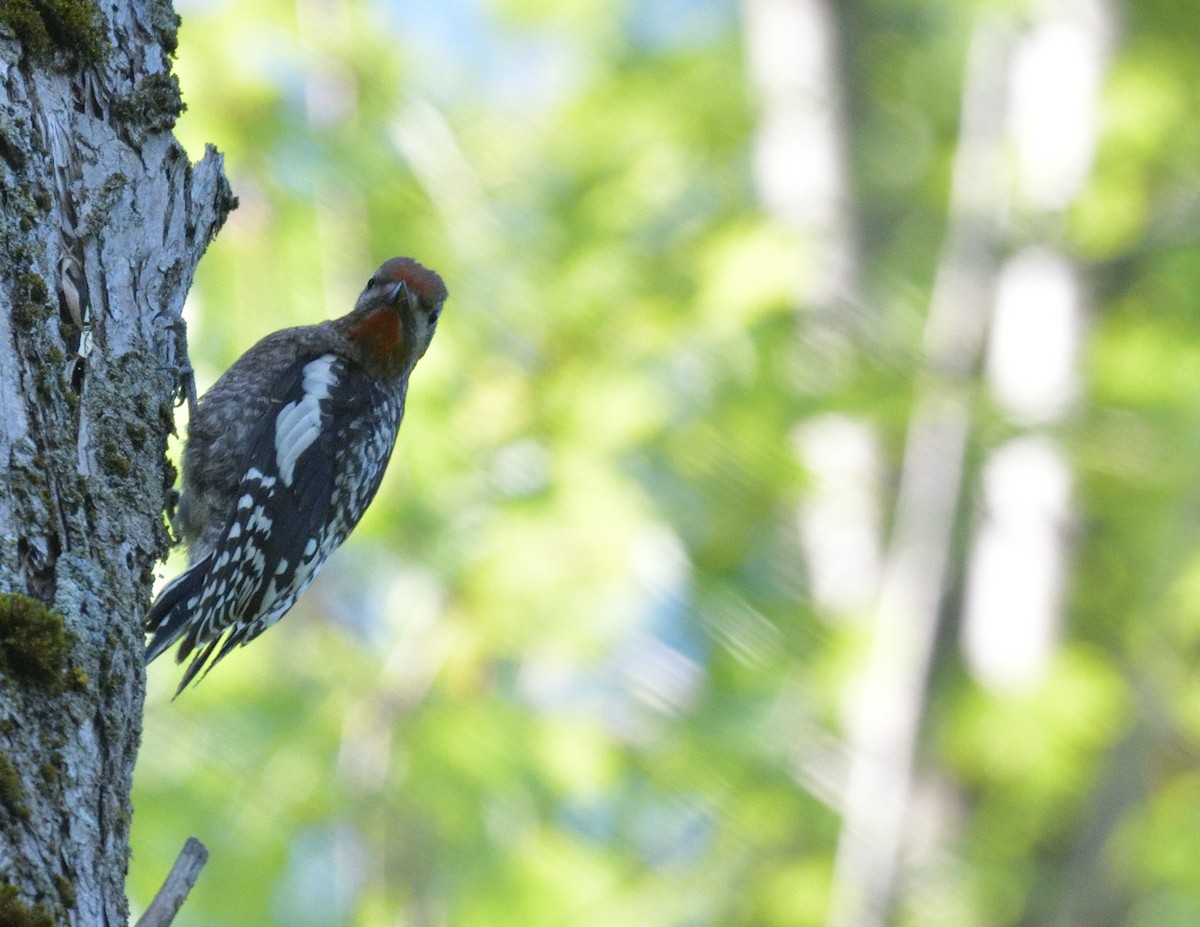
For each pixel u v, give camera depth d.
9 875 3.71
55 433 4.65
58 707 4.08
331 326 9.20
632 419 12.27
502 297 12.81
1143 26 13.10
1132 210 12.80
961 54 14.57
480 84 14.75
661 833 12.39
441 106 13.93
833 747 12.15
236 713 11.59
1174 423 12.53
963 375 12.71
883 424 12.65
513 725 11.69
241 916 10.98
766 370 12.52
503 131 13.81
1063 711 11.89
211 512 8.48
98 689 4.23
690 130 14.52
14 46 5.45
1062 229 12.89
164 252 5.83
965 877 11.70
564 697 12.44
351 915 11.30
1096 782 12.04
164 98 5.96
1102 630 12.45
